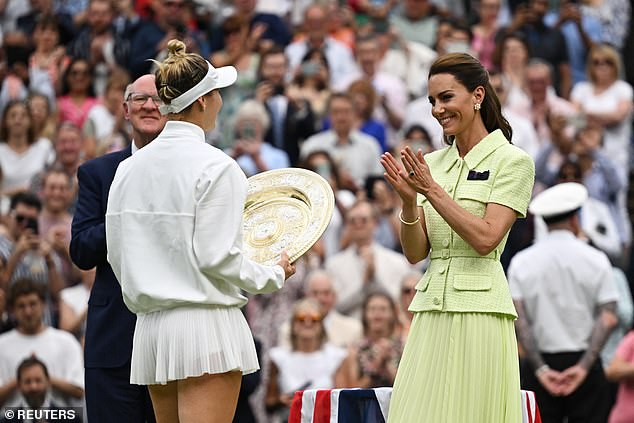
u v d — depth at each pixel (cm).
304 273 4344
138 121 2645
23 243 4062
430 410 2256
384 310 3972
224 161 2203
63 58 5625
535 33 5888
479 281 2259
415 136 5009
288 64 5772
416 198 2253
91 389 2603
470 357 2241
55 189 4412
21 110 5006
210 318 2191
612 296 3581
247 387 3231
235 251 2170
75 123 5272
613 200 5028
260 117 4925
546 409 3588
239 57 5547
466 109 2275
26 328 3759
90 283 4075
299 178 2433
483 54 5881
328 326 4188
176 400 2292
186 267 2181
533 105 5384
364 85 5334
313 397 2498
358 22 6062
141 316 2242
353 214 4397
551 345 3578
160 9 5594
